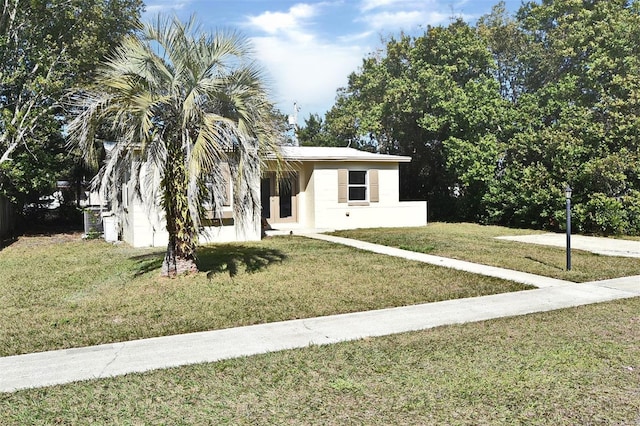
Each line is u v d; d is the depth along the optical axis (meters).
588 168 15.41
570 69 20.02
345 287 7.79
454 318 5.99
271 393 3.79
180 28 7.82
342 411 3.47
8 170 15.42
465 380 3.99
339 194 16.91
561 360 4.41
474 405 3.54
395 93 21.88
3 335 5.47
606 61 16.70
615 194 15.77
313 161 16.44
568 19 20.27
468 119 19.58
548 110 18.47
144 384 4.00
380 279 8.39
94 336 5.42
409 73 22.61
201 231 8.37
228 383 4.00
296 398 3.70
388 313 6.28
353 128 27.45
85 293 7.54
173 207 8.30
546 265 9.65
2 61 15.91
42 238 16.34
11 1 16.02
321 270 9.19
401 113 22.55
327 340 5.16
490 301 6.88
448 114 20.28
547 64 21.52
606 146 15.80
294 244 12.91
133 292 7.48
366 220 17.41
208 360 4.58
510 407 3.51
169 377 4.15
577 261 10.10
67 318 6.12
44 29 16.78
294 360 4.53
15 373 4.30
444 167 22.73
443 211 23.00
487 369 4.22
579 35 18.38
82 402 3.67
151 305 6.72
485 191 20.19
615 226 15.11
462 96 19.59
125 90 7.52
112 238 14.85
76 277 8.80
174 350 4.89
